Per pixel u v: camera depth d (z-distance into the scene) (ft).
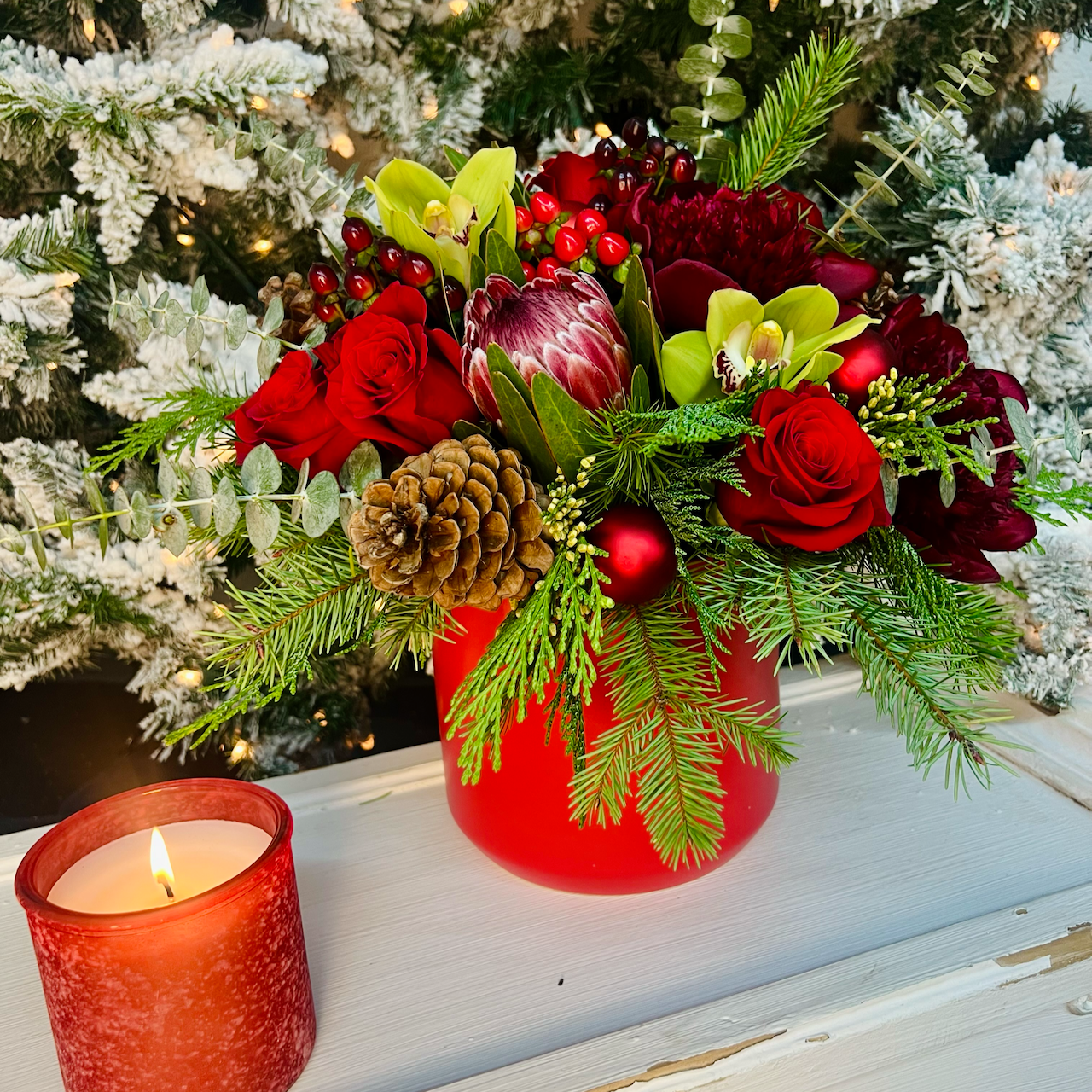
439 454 1.38
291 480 1.62
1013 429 1.40
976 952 1.65
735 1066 1.52
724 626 1.47
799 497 1.34
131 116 2.04
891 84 2.42
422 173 1.64
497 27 2.18
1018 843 1.94
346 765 2.31
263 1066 1.48
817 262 1.60
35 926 1.40
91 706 2.25
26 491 2.12
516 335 1.40
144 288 1.80
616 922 1.80
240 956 1.43
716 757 1.65
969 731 1.43
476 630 1.63
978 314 2.49
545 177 1.77
